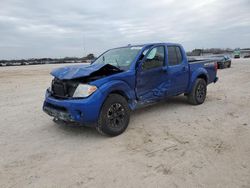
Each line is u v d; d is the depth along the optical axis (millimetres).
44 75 19188
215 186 2643
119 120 4383
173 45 5840
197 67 6535
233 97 7625
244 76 14297
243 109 5977
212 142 3873
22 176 2977
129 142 4000
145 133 4406
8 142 4125
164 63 5488
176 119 5242
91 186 2717
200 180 2768
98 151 3674
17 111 6328
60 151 3717
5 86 11859
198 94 6551
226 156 3354
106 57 5559
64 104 4016
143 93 4965
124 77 4480
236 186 2635
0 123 5238
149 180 2801
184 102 6918
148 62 5051
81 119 3951
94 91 3992
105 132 4172
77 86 4070
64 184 2771
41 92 9727
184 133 4344
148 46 5246
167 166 3121
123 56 5191
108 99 4176
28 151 3740
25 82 13797
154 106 6496
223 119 5145
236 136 4113
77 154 3590
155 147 3752
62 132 4598
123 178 2863
